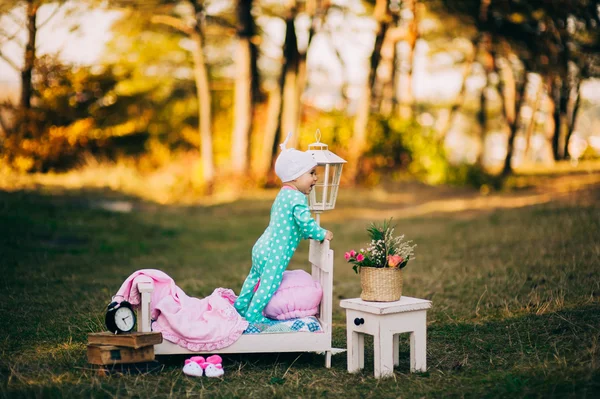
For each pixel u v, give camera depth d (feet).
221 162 75.20
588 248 26.73
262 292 15.90
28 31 54.39
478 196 63.36
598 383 13.05
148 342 14.62
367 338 19.06
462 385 13.97
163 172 65.10
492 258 28.37
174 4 60.23
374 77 70.23
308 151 16.99
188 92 85.46
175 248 36.65
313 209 16.99
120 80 72.69
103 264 29.89
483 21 70.95
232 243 39.47
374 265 15.23
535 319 18.51
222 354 16.88
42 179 56.65
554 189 64.08
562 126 106.83
